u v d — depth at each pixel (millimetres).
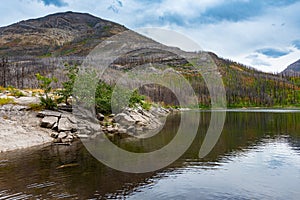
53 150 25656
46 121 32812
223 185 15367
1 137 27484
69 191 14375
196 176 17062
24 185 15328
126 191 14422
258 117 65250
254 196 13859
